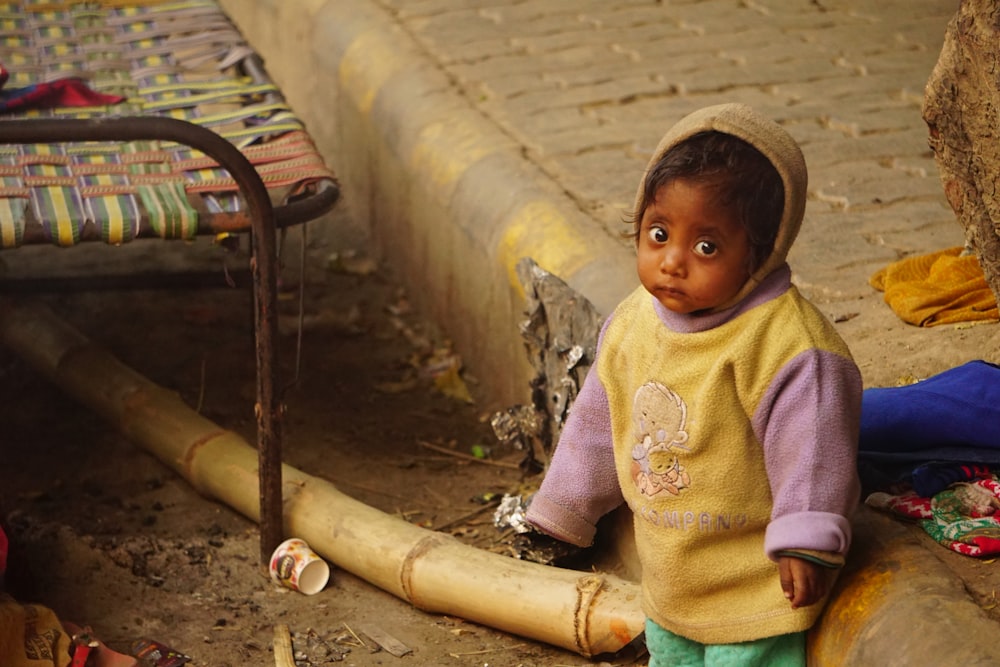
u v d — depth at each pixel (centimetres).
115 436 511
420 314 649
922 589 264
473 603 373
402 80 675
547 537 394
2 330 554
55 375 533
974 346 376
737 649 278
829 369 257
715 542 275
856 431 260
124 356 591
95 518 453
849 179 532
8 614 344
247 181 373
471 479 491
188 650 370
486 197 552
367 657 366
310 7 812
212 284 532
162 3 598
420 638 375
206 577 414
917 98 621
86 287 522
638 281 446
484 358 564
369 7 770
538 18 747
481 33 724
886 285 428
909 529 294
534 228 509
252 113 483
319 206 412
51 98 487
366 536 401
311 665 361
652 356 277
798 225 262
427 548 390
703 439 267
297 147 457
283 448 518
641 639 359
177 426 481
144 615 389
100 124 359
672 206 257
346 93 738
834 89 635
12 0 583
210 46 551
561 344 421
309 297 673
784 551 252
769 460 262
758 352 261
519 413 457
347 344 623
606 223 496
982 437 310
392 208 674
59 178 416
